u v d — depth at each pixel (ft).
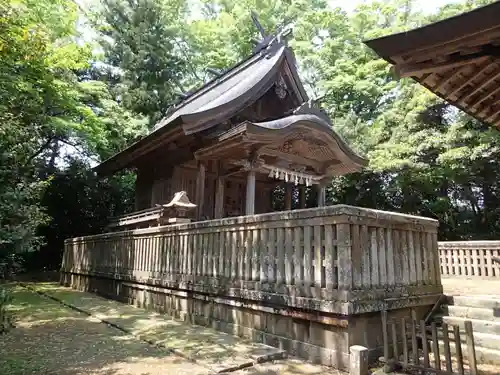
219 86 46.06
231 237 20.15
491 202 56.65
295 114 31.81
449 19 9.41
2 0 22.88
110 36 75.10
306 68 75.31
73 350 16.81
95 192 64.69
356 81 66.28
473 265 33.40
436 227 19.31
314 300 14.93
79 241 44.14
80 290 41.14
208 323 21.25
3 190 17.11
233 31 78.54
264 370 14.17
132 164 47.24
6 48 24.54
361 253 14.88
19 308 28.66
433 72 11.29
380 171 53.21
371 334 14.85
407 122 55.16
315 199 61.36
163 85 72.74
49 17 38.40
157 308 26.55
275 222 17.37
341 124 62.39
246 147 29.94
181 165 38.55
